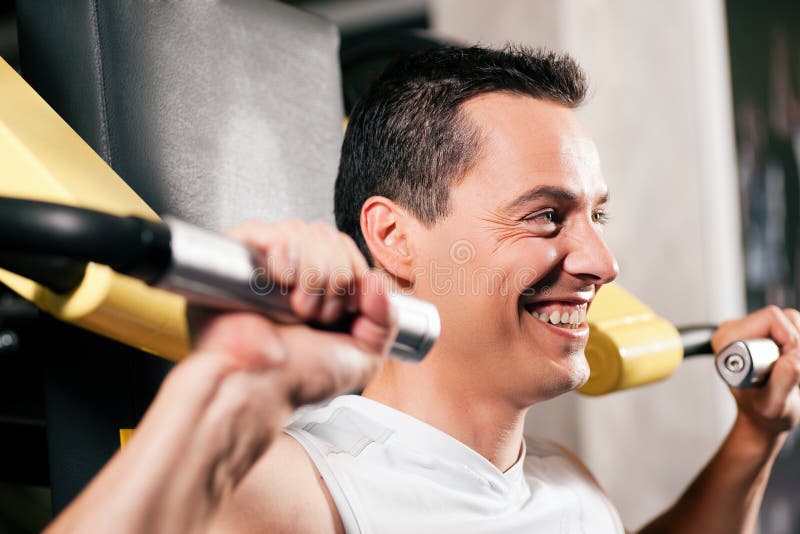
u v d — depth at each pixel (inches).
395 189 30.8
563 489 35.4
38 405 37.7
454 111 29.9
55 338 29.9
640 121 90.5
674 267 90.0
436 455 29.6
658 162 90.2
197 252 15.1
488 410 30.4
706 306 88.7
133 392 29.2
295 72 37.0
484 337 29.5
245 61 34.4
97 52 29.4
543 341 29.8
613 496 93.0
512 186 29.2
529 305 29.8
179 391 15.6
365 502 27.3
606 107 92.0
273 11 36.4
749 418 40.8
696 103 87.9
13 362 45.9
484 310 29.3
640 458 91.5
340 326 17.6
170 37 31.3
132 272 15.2
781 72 93.4
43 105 27.3
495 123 29.6
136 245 14.7
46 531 15.0
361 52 51.1
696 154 88.3
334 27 39.9
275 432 16.5
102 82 29.4
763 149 93.1
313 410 30.3
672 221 89.8
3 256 22.2
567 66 31.7
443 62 31.0
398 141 30.7
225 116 33.1
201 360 15.9
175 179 31.0
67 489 29.8
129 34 30.0
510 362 29.6
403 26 114.7
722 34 89.7
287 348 16.4
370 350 17.6
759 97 93.2
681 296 89.9
